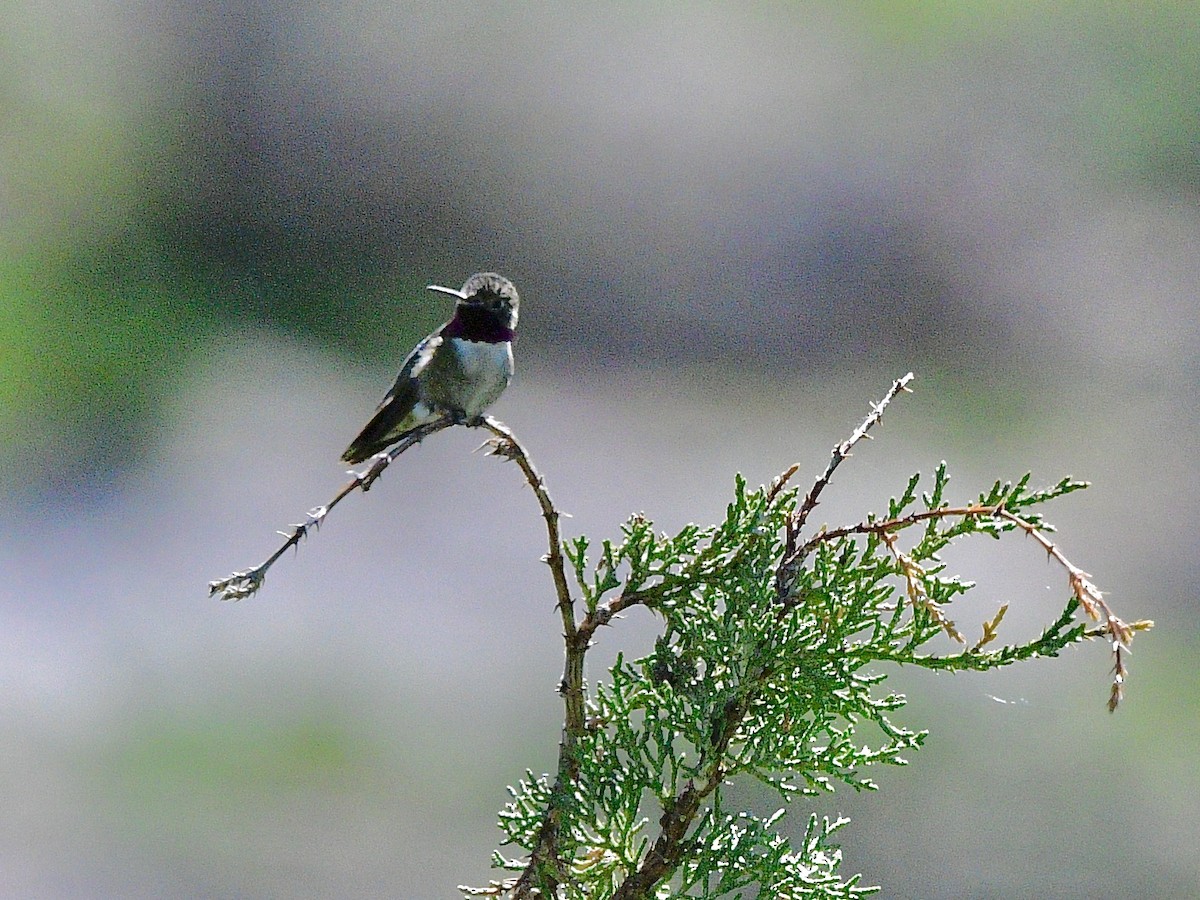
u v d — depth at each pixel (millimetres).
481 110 25516
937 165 24641
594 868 3375
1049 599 14484
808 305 23297
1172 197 24219
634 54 25703
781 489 3395
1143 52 25531
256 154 25484
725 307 23328
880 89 25375
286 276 24500
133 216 24891
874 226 24000
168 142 25859
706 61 25625
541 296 23797
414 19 25984
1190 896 10078
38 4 26875
